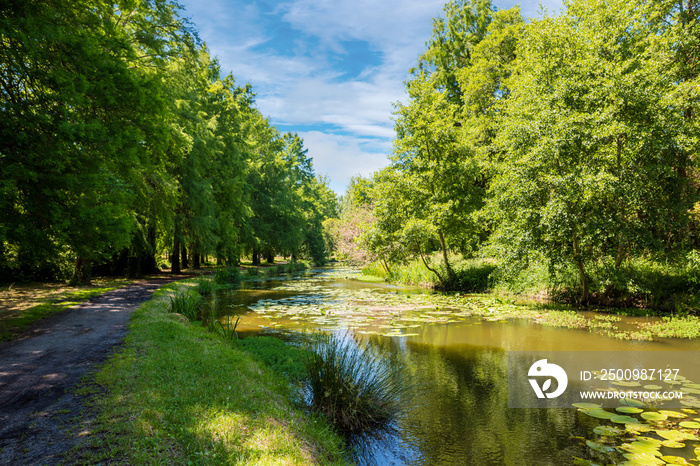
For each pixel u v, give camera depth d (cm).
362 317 1069
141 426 317
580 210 1046
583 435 401
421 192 1645
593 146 1052
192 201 1933
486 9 2433
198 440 298
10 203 643
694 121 1066
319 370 466
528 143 1170
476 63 2203
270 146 3781
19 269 1462
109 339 641
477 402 493
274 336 834
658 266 1177
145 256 2077
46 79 722
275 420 362
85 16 912
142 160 1024
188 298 1123
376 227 1747
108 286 1456
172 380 437
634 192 988
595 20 1179
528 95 1252
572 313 1065
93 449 285
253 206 3266
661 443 370
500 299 1363
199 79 2214
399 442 394
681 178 1056
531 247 1129
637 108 997
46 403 376
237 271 2294
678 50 1215
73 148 730
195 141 1925
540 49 1224
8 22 635
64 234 694
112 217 785
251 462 274
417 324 979
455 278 1738
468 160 1625
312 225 4569
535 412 462
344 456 353
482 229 1741
